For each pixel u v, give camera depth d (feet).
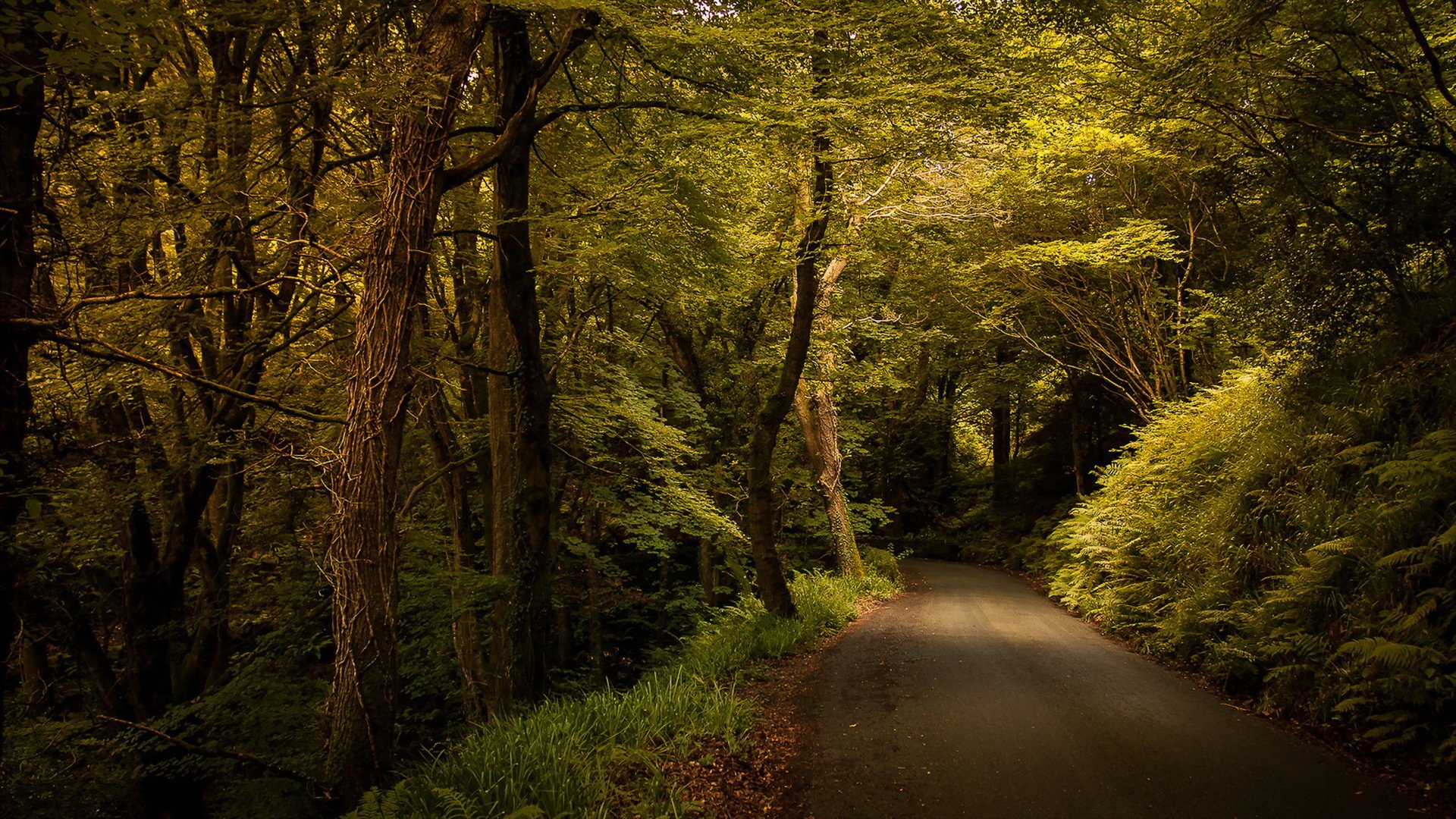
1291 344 28.40
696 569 57.93
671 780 14.99
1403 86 23.21
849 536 50.11
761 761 16.74
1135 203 44.55
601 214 27.86
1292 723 17.94
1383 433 22.47
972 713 19.67
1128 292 48.44
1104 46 28.04
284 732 27.61
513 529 25.81
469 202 30.58
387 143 21.09
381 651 16.46
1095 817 13.25
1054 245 43.68
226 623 30.09
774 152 27.76
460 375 35.35
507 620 27.99
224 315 28.07
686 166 28.60
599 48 25.73
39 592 24.14
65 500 23.31
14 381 13.03
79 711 28.71
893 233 51.80
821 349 48.21
